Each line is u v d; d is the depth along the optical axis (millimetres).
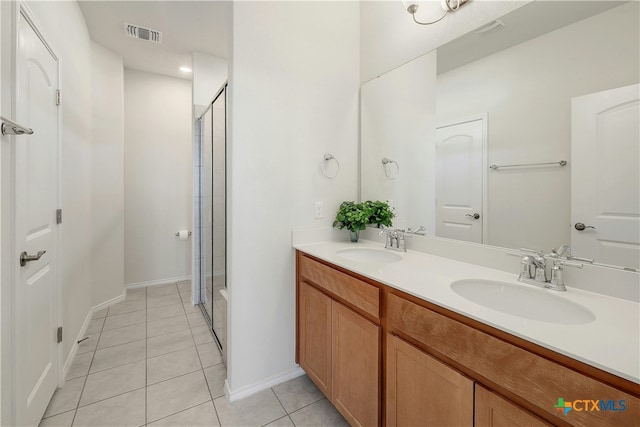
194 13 2316
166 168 3588
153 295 3240
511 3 1220
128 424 1429
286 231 1754
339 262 1385
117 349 2127
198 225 3002
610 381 581
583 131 1030
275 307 1735
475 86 1357
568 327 739
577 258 1040
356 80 2033
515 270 1192
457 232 1443
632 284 917
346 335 1327
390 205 1828
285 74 1720
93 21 2410
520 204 1202
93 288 2762
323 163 1885
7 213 1104
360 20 2041
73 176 2074
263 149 1657
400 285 1054
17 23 1156
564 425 644
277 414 1508
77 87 2184
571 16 1056
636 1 922
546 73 1121
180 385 1728
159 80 3510
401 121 1742
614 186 966
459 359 858
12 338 1128
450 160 1477
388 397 1109
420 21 1615
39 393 1395
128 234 3398
